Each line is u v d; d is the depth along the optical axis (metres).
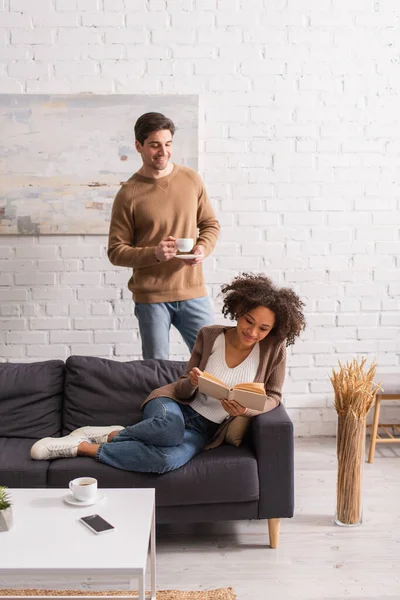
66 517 2.15
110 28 3.92
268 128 4.03
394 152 4.09
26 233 4.00
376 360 4.22
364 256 4.15
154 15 3.93
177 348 4.15
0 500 2.10
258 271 4.13
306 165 4.07
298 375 4.20
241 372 2.89
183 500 2.72
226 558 2.77
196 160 3.99
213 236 3.70
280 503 2.78
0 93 3.92
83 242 4.05
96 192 3.99
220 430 2.91
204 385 2.70
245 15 3.95
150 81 3.96
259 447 2.76
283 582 2.58
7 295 4.06
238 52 3.97
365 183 4.10
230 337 2.95
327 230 4.12
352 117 4.05
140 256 3.46
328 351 4.20
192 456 2.80
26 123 3.93
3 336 4.09
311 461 3.81
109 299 4.09
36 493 2.33
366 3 3.98
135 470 2.72
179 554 2.81
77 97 3.93
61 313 4.09
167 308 3.63
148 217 3.56
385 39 4.01
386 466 3.76
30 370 3.21
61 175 3.97
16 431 3.12
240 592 2.51
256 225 4.10
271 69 4.00
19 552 1.94
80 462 2.76
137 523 2.11
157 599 2.44
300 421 4.23
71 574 1.86
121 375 3.16
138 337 4.12
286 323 2.82
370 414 4.23
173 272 3.59
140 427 2.75
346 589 2.54
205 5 3.94
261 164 4.05
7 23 3.90
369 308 4.19
